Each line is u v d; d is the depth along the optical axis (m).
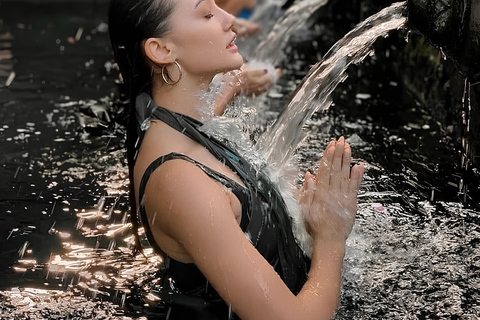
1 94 7.95
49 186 5.85
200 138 4.07
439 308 4.12
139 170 4.05
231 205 3.93
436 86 7.03
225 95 4.83
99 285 4.49
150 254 4.86
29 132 6.93
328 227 4.17
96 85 8.23
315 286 3.93
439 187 5.63
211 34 3.99
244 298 3.68
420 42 7.52
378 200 5.43
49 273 4.62
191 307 4.21
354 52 4.87
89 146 6.61
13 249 4.92
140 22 3.97
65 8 11.88
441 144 6.43
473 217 5.14
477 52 4.31
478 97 5.71
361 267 4.55
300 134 5.15
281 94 7.79
